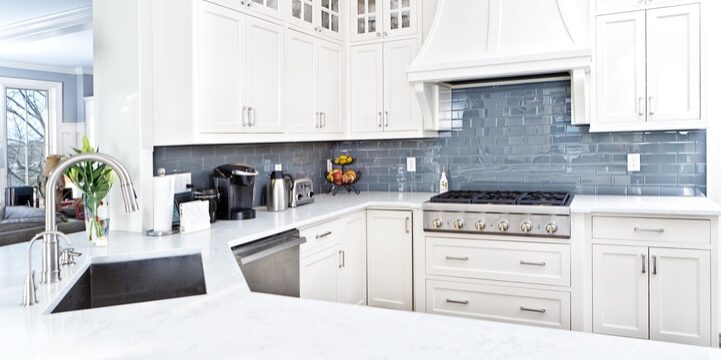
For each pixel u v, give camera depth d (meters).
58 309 1.47
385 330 1.17
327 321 1.24
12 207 4.92
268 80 3.13
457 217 3.38
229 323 1.23
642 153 3.58
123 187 1.71
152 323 1.23
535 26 3.35
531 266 3.23
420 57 3.66
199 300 1.43
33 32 5.26
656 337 3.01
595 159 3.71
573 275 3.13
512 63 3.30
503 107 3.96
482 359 1.00
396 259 3.65
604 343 1.09
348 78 4.13
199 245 2.23
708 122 3.14
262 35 3.07
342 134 4.07
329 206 3.51
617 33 3.30
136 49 2.57
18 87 7.92
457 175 4.14
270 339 1.12
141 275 2.07
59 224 3.18
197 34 2.57
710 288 2.89
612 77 3.32
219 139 2.73
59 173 1.64
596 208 3.06
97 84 2.67
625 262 3.06
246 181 2.99
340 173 4.26
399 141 4.35
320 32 3.74
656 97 3.23
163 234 2.49
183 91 2.59
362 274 3.71
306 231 2.98
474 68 3.42
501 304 3.33
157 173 2.83
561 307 3.17
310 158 4.29
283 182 3.35
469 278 3.40
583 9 3.39
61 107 8.45
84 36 6.19
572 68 3.18
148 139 2.62
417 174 4.29
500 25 3.45
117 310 1.34
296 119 3.43
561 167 3.80
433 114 3.88
